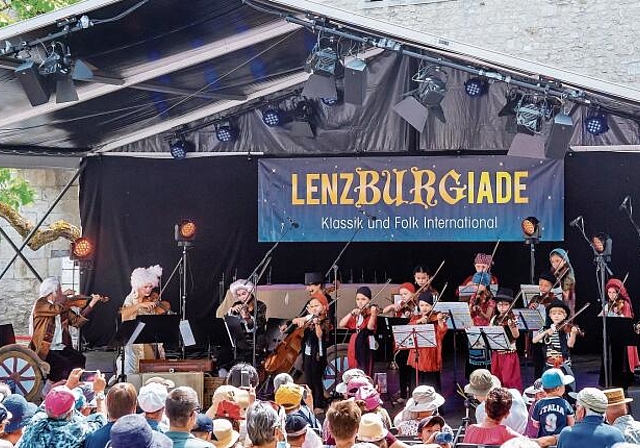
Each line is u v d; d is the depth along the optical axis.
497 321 11.62
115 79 11.70
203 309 15.69
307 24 10.55
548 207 14.53
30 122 12.84
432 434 6.69
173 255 15.62
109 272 15.59
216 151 14.91
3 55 10.13
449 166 14.70
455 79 13.95
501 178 14.62
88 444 5.75
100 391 7.28
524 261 15.60
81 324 12.62
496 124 13.85
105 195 15.46
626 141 13.25
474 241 14.85
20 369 11.42
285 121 14.36
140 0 9.56
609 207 15.00
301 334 11.96
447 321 11.78
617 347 11.53
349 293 14.45
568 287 13.27
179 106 13.87
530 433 7.71
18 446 5.81
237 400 6.74
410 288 12.52
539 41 17.59
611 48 17.19
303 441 6.06
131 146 15.20
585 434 6.30
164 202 15.52
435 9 18.30
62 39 10.28
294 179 15.05
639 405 8.64
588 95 11.59
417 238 14.78
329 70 10.86
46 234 14.30
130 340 10.99
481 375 7.74
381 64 13.97
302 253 15.83
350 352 12.06
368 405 7.20
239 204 15.55
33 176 17.47
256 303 12.38
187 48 11.27
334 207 14.97
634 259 14.96
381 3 18.69
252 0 10.15
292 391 6.95
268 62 12.56
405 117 11.53
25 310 17.39
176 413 5.45
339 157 14.95
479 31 18.00
